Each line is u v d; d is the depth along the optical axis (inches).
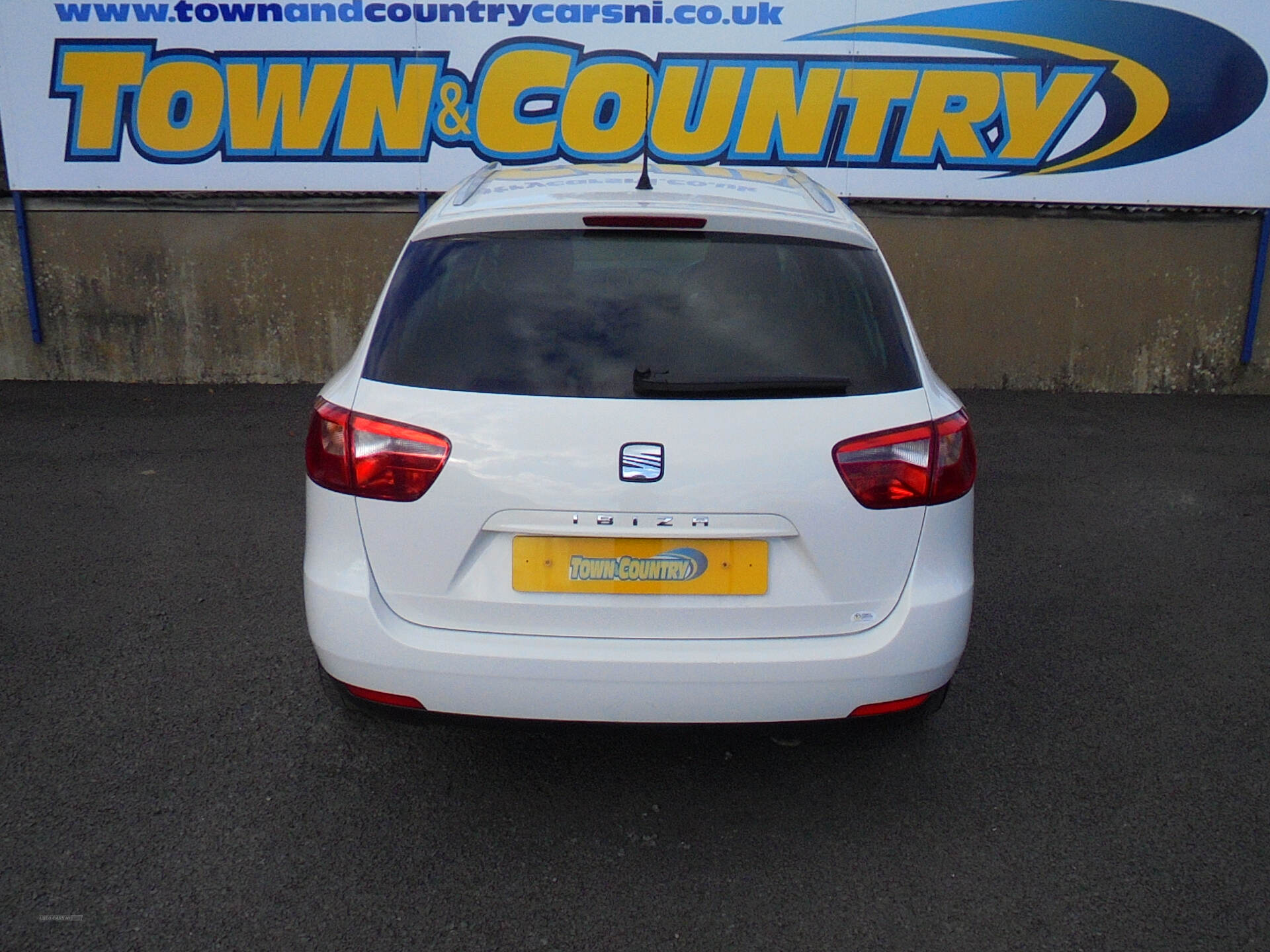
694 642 109.3
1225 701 153.1
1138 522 221.3
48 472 237.9
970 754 139.2
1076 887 114.8
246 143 299.4
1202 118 300.4
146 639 164.2
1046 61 296.7
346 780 130.7
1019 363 317.7
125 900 109.8
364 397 111.3
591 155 300.8
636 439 106.4
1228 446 271.0
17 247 305.4
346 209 304.2
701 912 110.5
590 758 136.6
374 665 110.1
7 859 115.2
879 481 109.3
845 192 304.3
